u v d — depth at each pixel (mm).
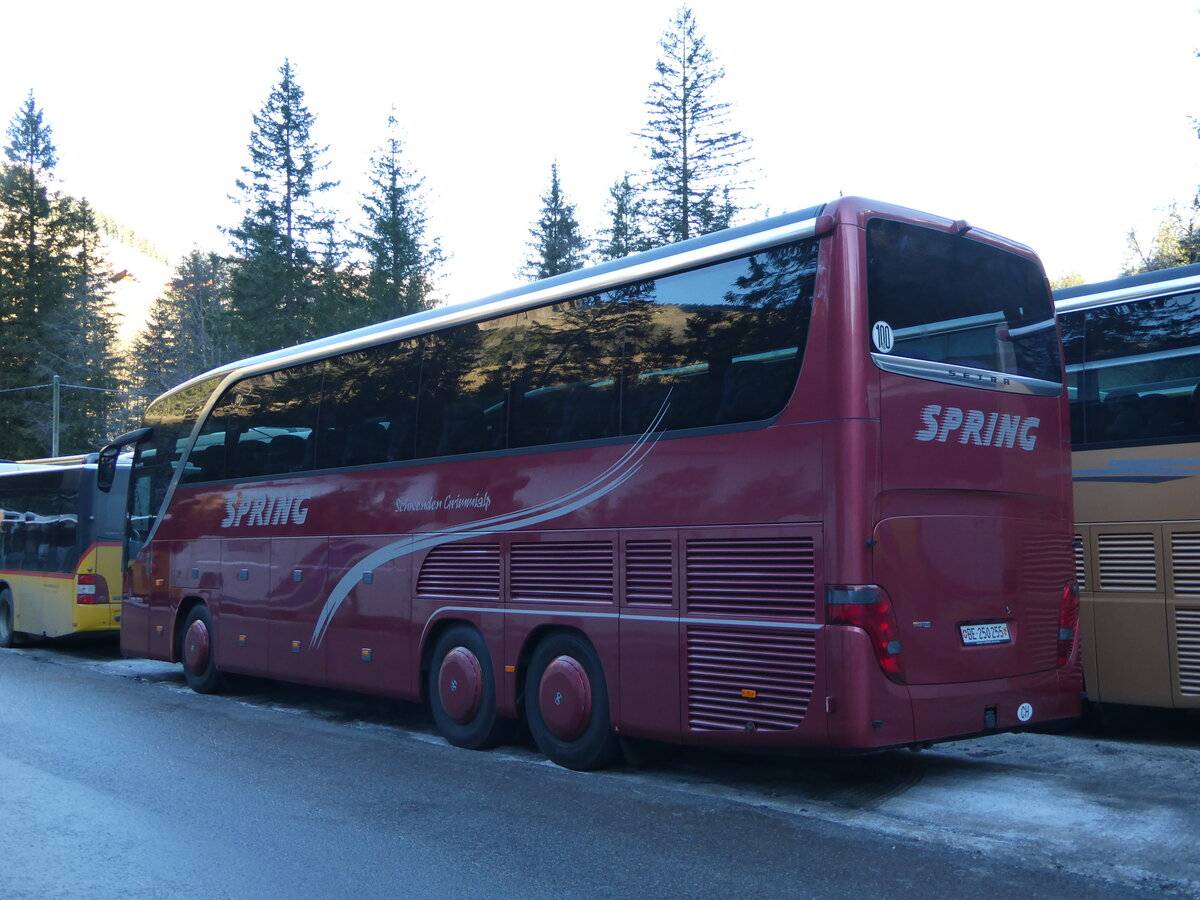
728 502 7199
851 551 6523
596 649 8016
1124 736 9438
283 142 49344
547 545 8523
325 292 48469
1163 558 8641
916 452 6887
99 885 5590
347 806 7188
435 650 9594
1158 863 5773
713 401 7398
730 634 7113
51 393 55094
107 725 10492
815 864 5840
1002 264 7828
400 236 52156
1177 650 8523
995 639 7238
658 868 5812
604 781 7914
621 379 8102
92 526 16609
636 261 8195
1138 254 32812
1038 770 8078
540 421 8719
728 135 47938
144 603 14008
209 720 10875
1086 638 9023
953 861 5863
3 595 18734
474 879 5664
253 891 5500
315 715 11344
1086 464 9141
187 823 6770
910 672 6684
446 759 8797
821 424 6707
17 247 56312
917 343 7047
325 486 10961
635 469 7867
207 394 13250
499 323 9281
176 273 72750
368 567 10289
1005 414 7531
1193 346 8617
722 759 8602
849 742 6453
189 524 13227
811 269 6938
